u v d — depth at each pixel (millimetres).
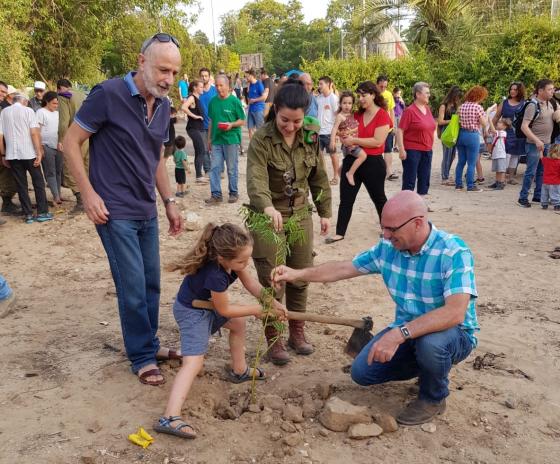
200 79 11859
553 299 5672
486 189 11555
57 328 5027
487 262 6855
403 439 3391
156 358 4305
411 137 8430
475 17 24500
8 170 9320
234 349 3986
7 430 3434
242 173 13047
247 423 3533
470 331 3539
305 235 4355
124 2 21109
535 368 4270
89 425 3500
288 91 3904
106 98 3678
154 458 3205
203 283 3551
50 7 19875
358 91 7086
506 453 3275
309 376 4168
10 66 16953
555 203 9430
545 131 9398
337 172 11719
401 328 3285
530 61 20688
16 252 7527
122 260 3881
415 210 3230
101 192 3822
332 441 3383
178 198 10461
